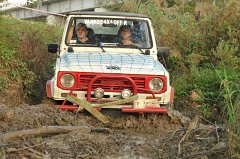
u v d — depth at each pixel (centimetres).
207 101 987
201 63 1259
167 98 805
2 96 1064
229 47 1245
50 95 820
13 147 632
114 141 692
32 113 768
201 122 855
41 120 755
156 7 1669
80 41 924
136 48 923
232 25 1314
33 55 1259
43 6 3120
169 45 1315
